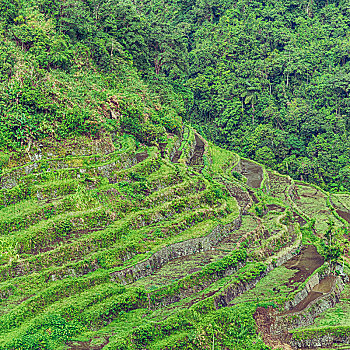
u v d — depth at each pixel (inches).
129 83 3476.9
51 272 1947.6
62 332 1718.8
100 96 3061.0
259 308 2038.6
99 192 2434.8
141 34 4018.2
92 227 2274.9
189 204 2623.0
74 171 2504.9
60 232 2169.0
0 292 1828.2
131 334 1753.2
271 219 2874.0
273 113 4579.2
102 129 2859.3
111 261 2097.7
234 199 2906.0
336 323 2053.4
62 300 1866.4
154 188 2664.9
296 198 3604.8
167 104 3846.0
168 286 2017.7
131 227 2348.7
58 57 3014.3
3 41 2876.5
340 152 4274.1
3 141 2463.1
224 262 2222.0
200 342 1811.0
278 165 4202.8
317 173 4092.0
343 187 4008.4
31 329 1694.1
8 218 2124.8
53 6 3329.2
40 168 2465.6
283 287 2208.4
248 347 1859.0
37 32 2987.2
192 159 3496.6
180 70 4407.0
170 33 4350.4
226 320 1943.9
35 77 2775.6
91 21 3550.7
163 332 1817.2
